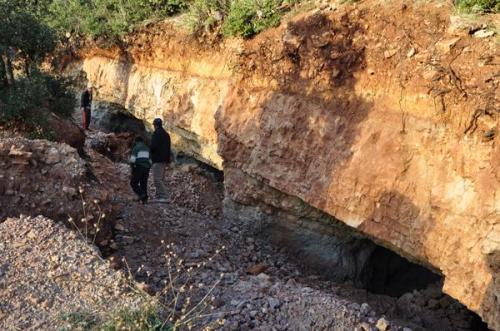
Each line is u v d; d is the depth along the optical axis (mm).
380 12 6953
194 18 11414
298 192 7898
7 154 6555
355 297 7633
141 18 14281
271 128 8508
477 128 5582
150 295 5059
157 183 9859
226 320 5312
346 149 7191
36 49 11258
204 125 11031
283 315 5715
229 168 9680
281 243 9039
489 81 5488
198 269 7168
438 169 5988
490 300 5160
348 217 7043
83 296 4586
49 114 10523
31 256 5074
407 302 7500
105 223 6797
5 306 4422
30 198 6359
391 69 6723
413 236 6160
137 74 14562
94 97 17078
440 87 5949
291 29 8188
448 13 6156
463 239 5582
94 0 16281
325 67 7684
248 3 9273
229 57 10250
